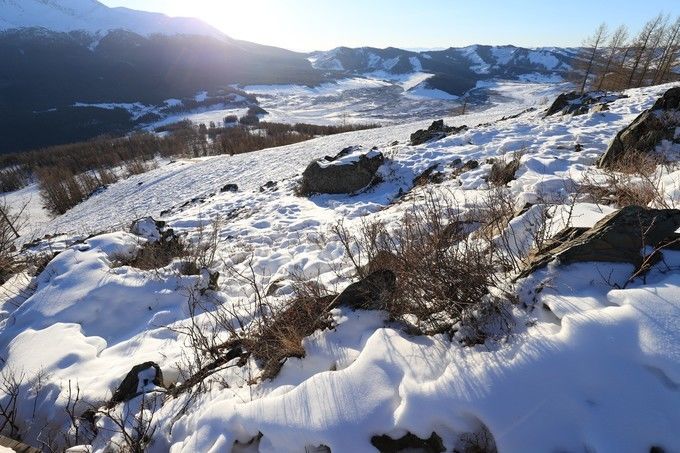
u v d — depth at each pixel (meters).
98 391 3.04
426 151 11.34
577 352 1.78
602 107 11.73
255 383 2.60
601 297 2.05
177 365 3.11
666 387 1.62
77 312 4.18
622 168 5.64
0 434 2.95
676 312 1.79
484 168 8.30
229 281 5.26
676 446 1.49
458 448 1.77
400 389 1.98
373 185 10.48
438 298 2.52
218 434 2.20
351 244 5.71
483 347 2.06
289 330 2.81
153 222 6.59
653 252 2.14
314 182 10.94
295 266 5.42
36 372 3.35
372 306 2.74
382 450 1.89
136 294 4.46
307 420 2.01
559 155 7.89
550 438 1.63
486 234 3.27
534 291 2.23
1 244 7.11
